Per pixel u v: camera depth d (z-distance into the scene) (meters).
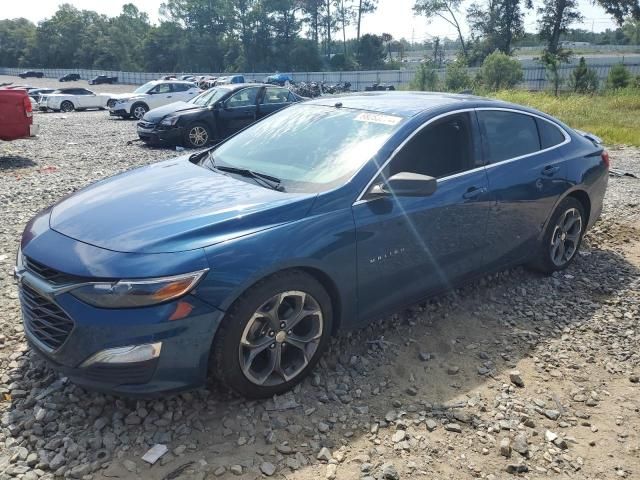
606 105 26.08
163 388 2.81
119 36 115.62
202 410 3.10
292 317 3.18
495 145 4.32
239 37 103.31
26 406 3.11
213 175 3.78
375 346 3.82
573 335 4.11
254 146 4.17
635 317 4.41
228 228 2.99
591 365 3.73
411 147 3.74
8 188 8.20
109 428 2.95
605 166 5.37
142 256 2.78
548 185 4.64
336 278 3.30
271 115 4.64
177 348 2.77
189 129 13.02
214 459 2.75
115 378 2.73
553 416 3.18
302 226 3.15
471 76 43.34
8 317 4.07
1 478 2.57
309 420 3.06
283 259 3.01
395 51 128.62
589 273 5.25
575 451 2.92
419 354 3.76
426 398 3.31
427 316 4.27
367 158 3.57
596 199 5.29
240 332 2.94
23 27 138.88
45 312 2.91
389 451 2.85
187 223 2.99
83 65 120.38
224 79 46.97
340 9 102.06
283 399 3.21
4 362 3.52
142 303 2.69
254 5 99.31
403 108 4.03
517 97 26.97
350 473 2.69
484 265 4.32
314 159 3.74
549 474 2.75
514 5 67.81
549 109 23.08
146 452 2.78
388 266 3.58
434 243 3.83
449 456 2.84
